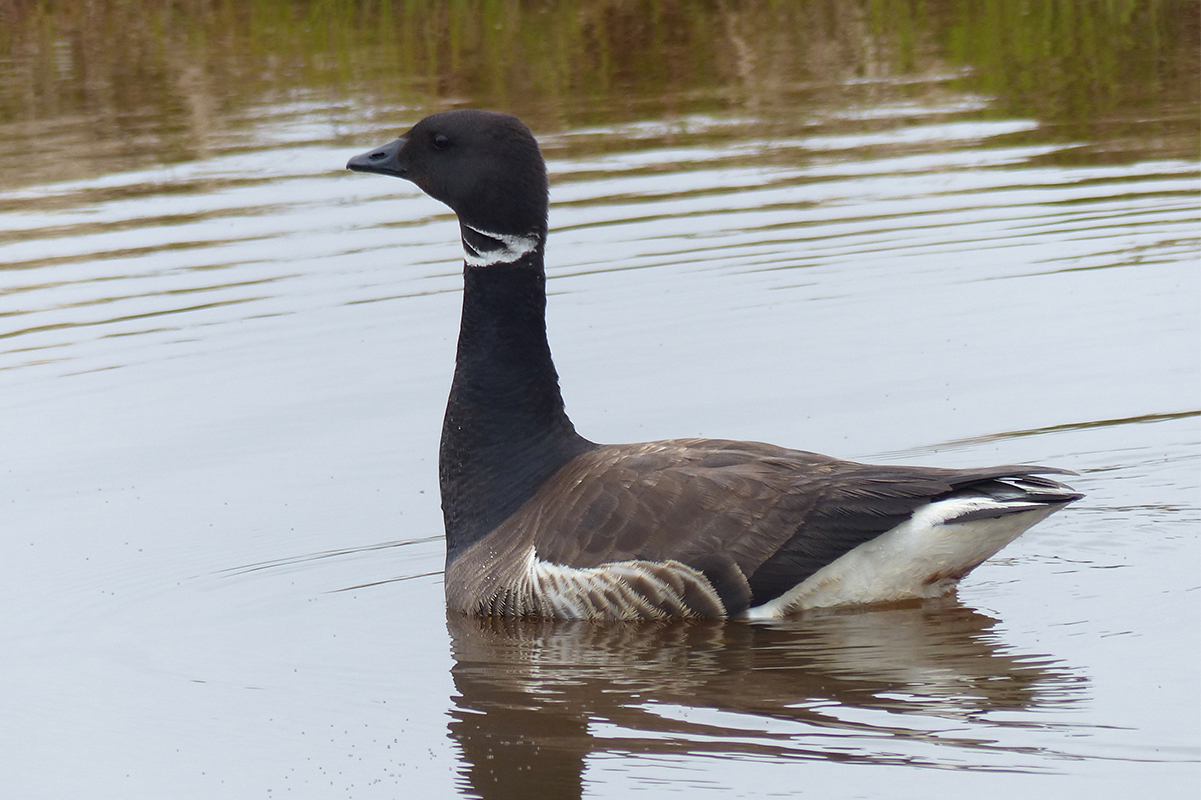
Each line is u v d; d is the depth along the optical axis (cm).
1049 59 2908
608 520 1152
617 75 2912
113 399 1697
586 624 1152
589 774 912
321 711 1035
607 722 984
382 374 1734
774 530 1120
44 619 1219
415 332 1847
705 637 1105
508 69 2934
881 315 1845
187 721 1033
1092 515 1303
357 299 1956
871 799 859
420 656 1118
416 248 2128
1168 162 2306
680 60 3009
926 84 2808
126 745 1003
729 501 1134
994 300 1870
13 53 3175
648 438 1527
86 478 1503
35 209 2298
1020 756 900
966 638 1076
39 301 1980
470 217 1245
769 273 1998
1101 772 876
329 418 1627
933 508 1102
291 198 2323
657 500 1146
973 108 2648
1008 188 2258
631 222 2197
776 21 3281
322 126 2586
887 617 1123
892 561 1116
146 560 1322
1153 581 1163
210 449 1560
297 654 1135
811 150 2472
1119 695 972
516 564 1184
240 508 1423
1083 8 3241
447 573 1241
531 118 2678
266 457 1537
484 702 1029
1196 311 1781
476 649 1124
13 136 2656
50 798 939
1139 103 2609
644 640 1111
